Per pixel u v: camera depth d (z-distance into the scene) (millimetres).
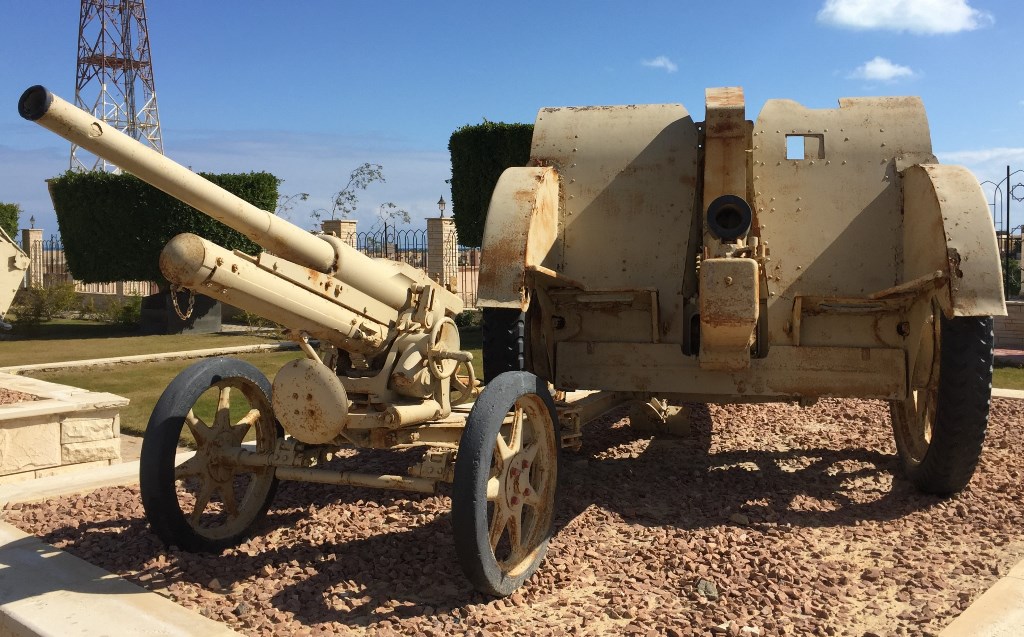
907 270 4363
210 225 19031
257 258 3264
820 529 4070
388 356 3861
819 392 4332
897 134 4664
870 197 4551
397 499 4641
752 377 4379
